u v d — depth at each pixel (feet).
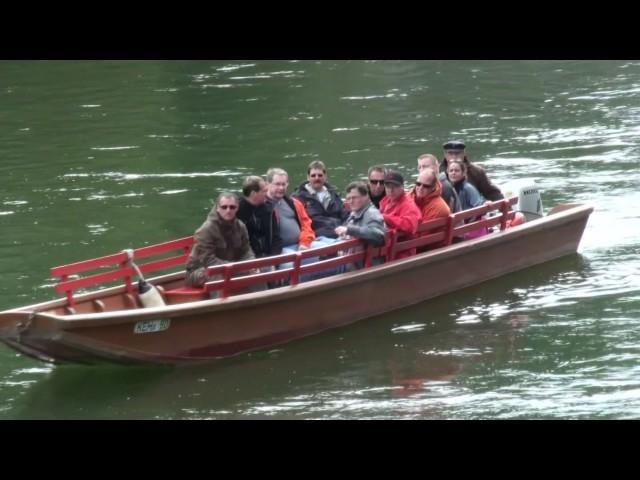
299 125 239.71
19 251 155.94
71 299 112.16
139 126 243.81
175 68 318.24
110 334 106.93
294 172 199.31
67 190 190.90
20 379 114.11
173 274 123.65
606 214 166.61
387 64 313.53
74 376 114.11
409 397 107.65
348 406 106.01
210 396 108.78
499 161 201.57
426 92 272.92
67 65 325.01
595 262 146.41
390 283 127.85
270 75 303.27
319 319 122.21
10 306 133.18
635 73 286.25
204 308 111.24
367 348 119.65
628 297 133.28
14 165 211.00
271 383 111.34
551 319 126.93
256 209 121.29
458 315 128.77
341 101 265.54
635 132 220.23
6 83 301.63
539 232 144.15
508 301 132.98
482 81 284.61
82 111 263.08
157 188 190.80
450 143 139.23
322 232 129.49
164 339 110.73
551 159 201.46
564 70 295.89
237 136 231.50
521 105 252.83
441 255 131.54
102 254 153.58
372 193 133.08
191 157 213.46
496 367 114.32
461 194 139.54
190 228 165.78
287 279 122.31
